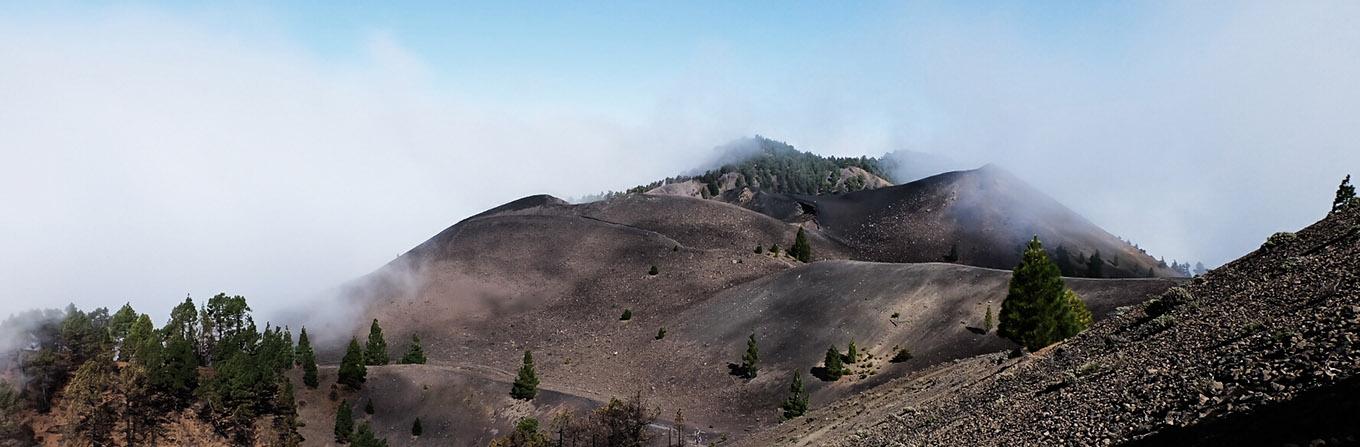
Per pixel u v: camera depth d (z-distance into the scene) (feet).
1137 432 69.62
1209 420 62.80
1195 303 105.60
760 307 506.07
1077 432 77.61
